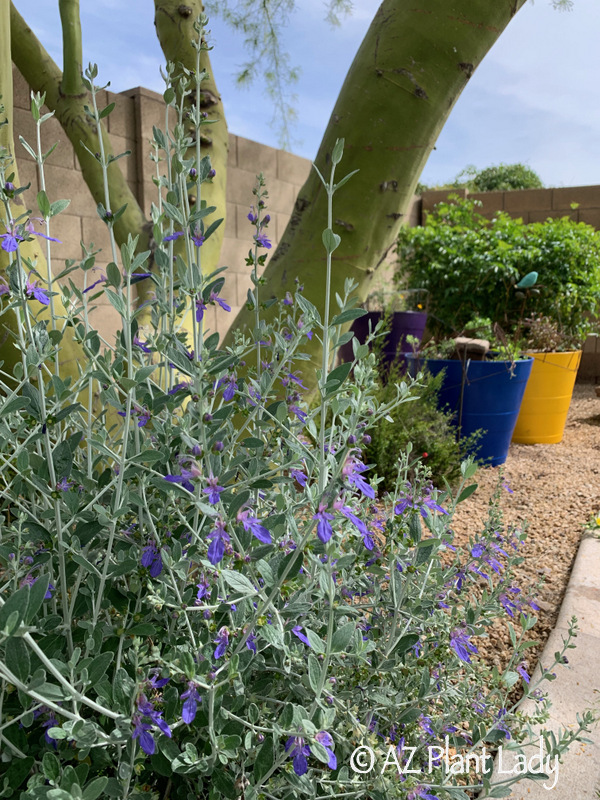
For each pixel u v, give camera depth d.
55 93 2.92
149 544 1.19
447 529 1.38
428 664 1.31
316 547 1.08
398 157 2.30
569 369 5.20
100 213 1.32
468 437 4.35
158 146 1.41
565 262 6.94
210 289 1.29
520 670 1.50
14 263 1.15
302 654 1.19
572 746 1.64
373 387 1.06
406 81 2.23
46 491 1.10
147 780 1.14
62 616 1.22
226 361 1.04
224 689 0.97
